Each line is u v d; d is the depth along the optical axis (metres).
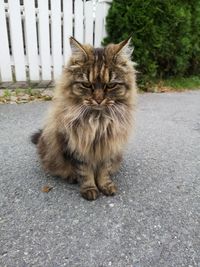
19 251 0.35
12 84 1.01
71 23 0.98
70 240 0.37
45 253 0.35
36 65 1.01
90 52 0.42
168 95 1.08
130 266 0.34
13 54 0.97
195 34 1.19
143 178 0.52
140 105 0.94
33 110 0.84
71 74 0.42
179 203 0.46
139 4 0.99
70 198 0.46
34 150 0.61
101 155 0.46
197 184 0.51
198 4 1.14
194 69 1.33
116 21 1.01
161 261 0.35
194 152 0.63
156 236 0.39
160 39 1.05
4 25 0.93
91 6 0.98
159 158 0.60
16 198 0.45
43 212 0.42
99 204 0.45
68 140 0.44
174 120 0.82
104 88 0.41
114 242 0.37
